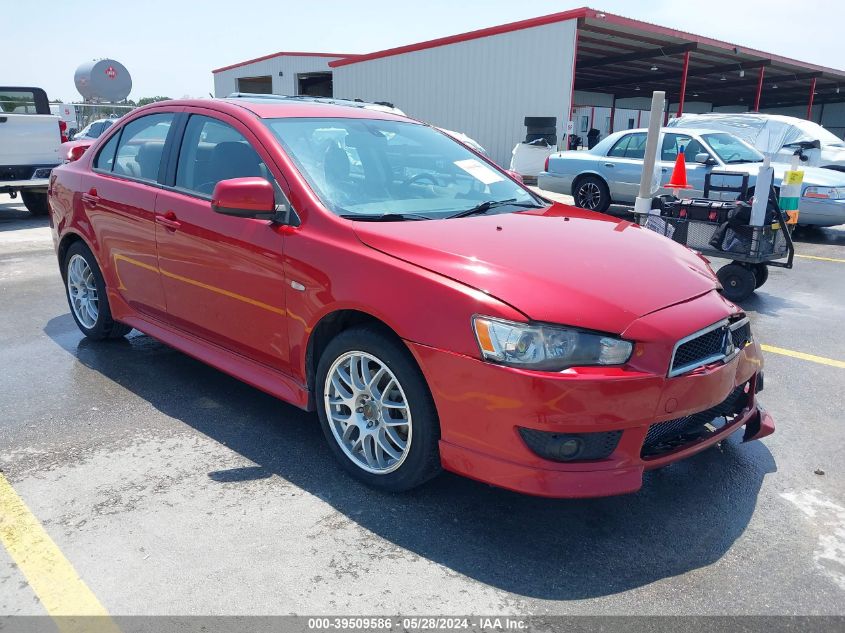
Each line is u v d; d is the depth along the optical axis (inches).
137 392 153.6
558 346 92.5
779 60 975.0
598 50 900.0
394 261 105.2
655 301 100.8
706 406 101.5
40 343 186.9
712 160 406.9
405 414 106.5
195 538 99.4
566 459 94.3
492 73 768.9
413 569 93.8
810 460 129.3
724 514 109.9
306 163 127.0
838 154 489.1
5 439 129.8
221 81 1347.2
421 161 145.9
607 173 463.5
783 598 89.8
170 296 148.3
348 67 956.6
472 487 115.8
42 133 423.2
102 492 111.7
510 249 108.5
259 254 122.6
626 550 99.7
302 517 105.6
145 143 159.0
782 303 253.9
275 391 126.1
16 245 335.9
